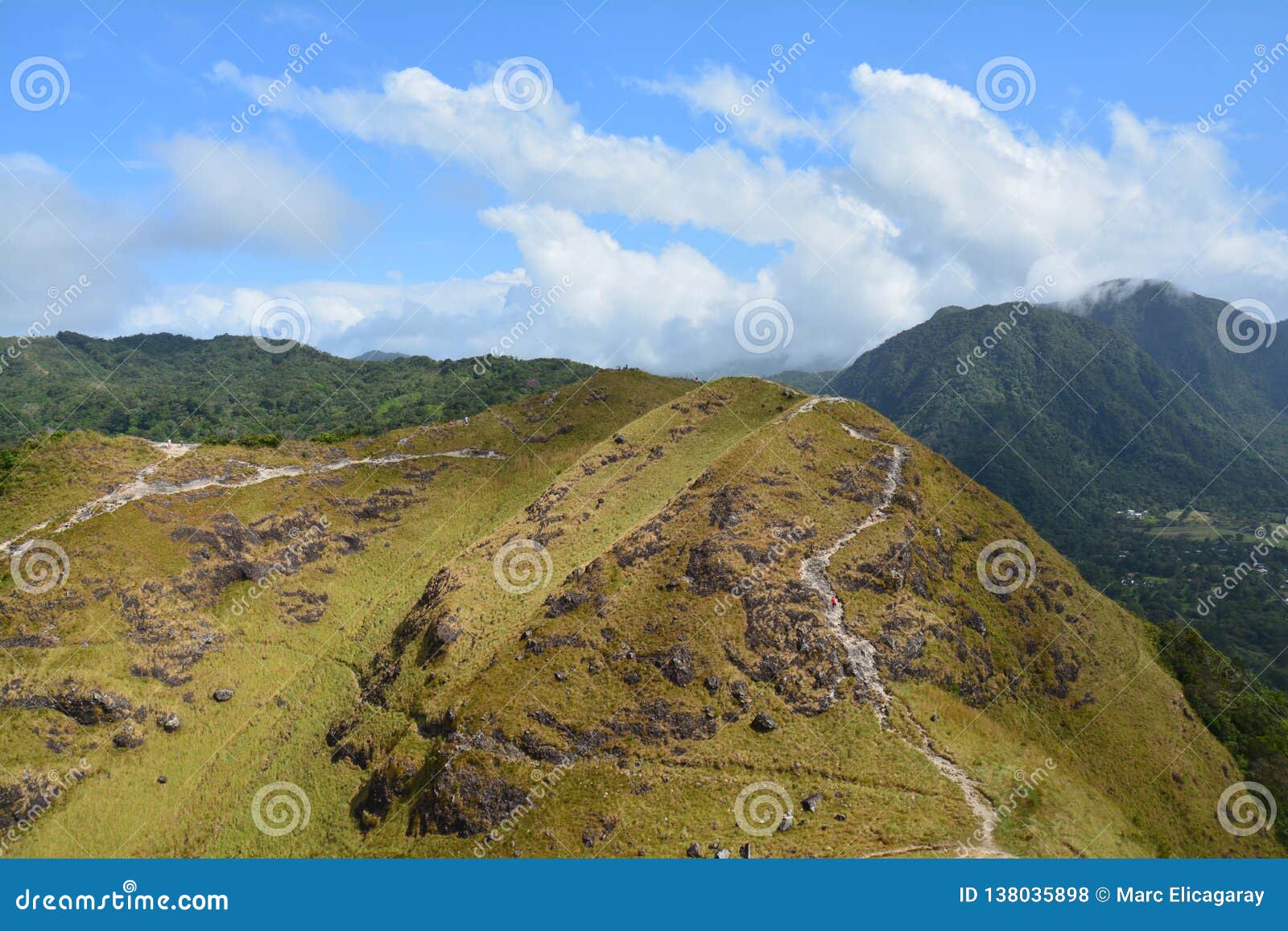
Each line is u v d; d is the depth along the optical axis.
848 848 53.69
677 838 56.69
